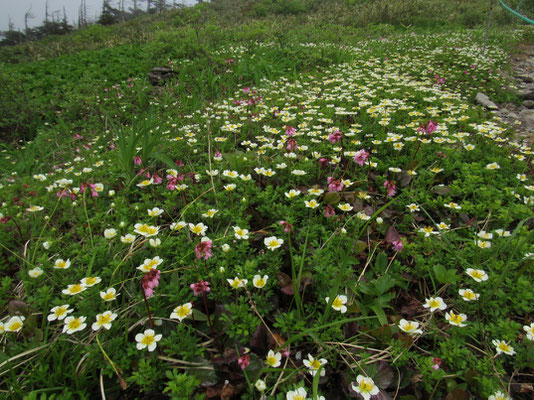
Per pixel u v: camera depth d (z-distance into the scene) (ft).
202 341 1.32
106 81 5.77
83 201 1.96
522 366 1.20
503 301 1.37
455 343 1.23
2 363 1.13
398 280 1.51
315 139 2.70
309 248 1.65
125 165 2.24
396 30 11.21
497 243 1.64
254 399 1.11
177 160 2.47
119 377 1.09
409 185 2.19
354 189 2.15
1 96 5.25
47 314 1.42
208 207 1.89
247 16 17.26
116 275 1.53
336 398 1.15
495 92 4.79
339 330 1.25
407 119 2.98
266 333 1.28
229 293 1.40
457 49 6.93
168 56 6.91
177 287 1.42
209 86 4.59
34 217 1.99
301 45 7.25
